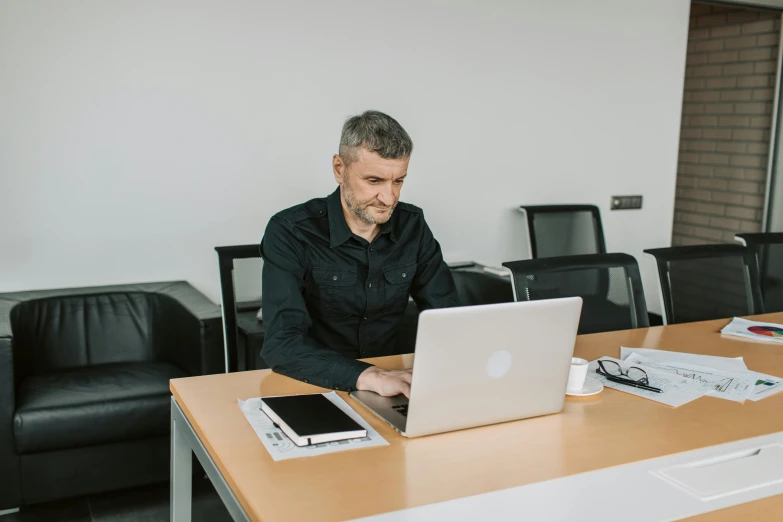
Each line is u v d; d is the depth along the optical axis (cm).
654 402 183
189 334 293
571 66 439
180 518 190
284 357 187
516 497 131
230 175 352
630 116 467
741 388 194
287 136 362
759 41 550
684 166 629
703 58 600
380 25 376
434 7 390
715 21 586
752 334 249
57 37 312
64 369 307
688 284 282
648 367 210
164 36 330
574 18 435
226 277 266
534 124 433
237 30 343
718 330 258
